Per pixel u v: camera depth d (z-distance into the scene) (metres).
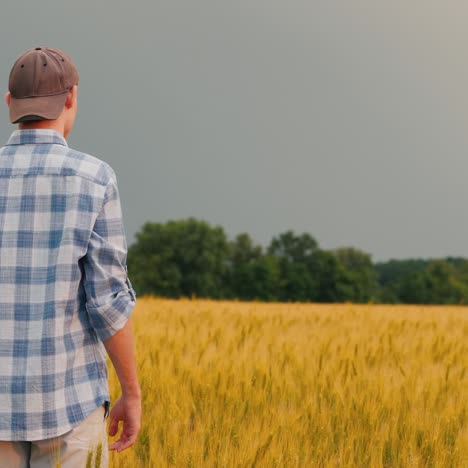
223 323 12.96
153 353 7.79
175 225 125.19
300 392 6.88
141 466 5.08
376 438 5.52
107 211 3.14
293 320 14.79
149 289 119.75
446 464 5.23
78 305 3.09
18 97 3.19
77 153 3.22
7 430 2.97
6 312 3.01
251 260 145.25
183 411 6.09
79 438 3.09
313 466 5.07
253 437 5.53
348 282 142.25
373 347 9.77
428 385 7.16
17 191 3.12
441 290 146.50
